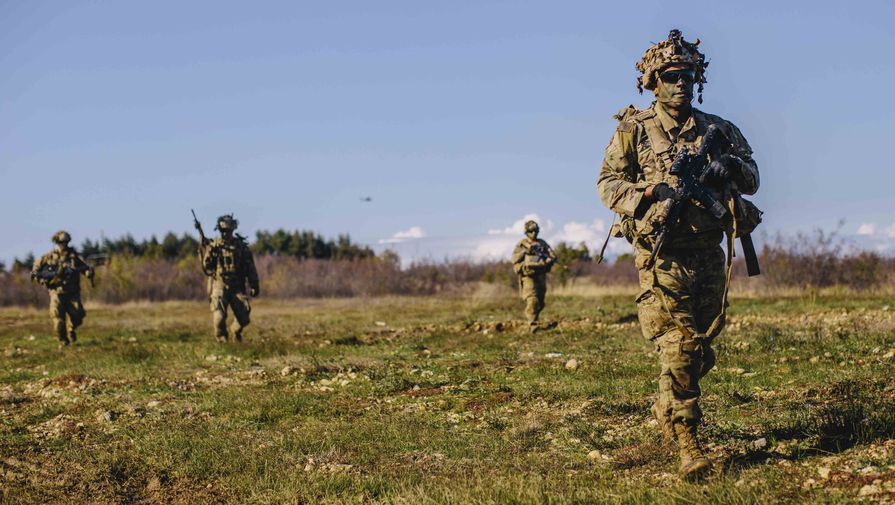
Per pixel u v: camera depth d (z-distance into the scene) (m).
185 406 10.21
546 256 17.36
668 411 6.22
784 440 6.81
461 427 8.53
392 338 17.23
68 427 9.33
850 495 5.30
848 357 10.74
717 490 5.45
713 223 6.22
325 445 7.95
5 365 15.38
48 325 26.39
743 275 29.27
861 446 6.33
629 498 5.57
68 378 12.70
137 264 45.31
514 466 6.88
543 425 8.21
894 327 13.09
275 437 8.37
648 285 6.44
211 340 18.03
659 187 6.18
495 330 18.19
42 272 18.84
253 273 17.50
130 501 6.81
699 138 6.35
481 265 41.72
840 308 18.50
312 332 19.66
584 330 16.73
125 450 8.16
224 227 17.22
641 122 6.48
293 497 6.52
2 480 7.39
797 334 13.00
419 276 40.41
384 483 6.61
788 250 27.36
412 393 10.52
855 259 26.61
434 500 5.89
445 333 17.86
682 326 6.27
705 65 6.44
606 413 8.55
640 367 11.10
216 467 7.44
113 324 25.23
